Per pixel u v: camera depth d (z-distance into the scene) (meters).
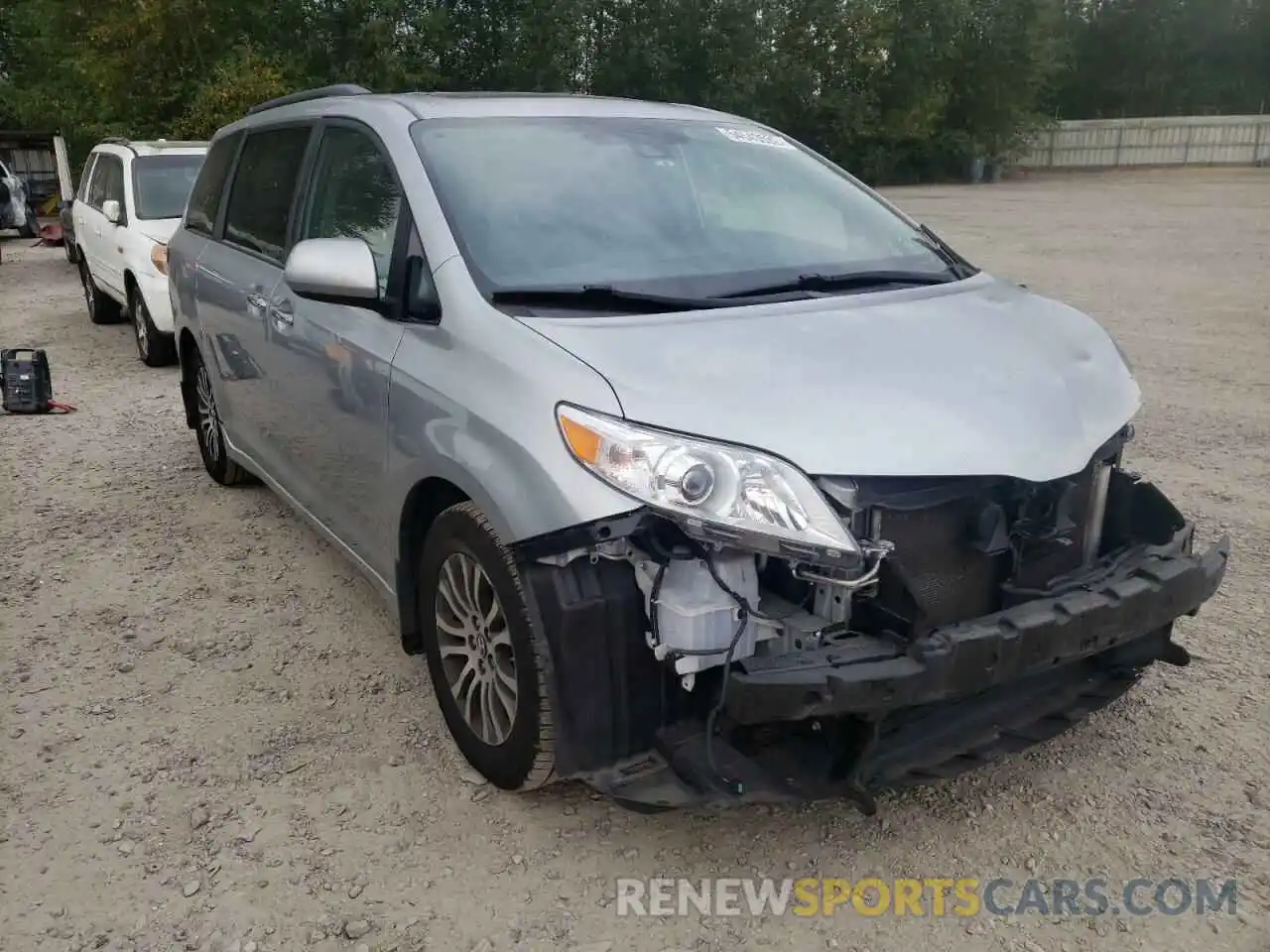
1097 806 2.92
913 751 2.61
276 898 2.60
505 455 2.58
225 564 4.66
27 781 3.07
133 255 8.66
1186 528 2.96
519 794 2.99
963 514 2.59
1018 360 2.83
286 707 3.48
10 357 7.27
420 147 3.31
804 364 2.60
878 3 37.34
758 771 2.48
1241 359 8.41
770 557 2.57
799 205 3.69
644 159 3.56
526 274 2.98
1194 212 22.22
